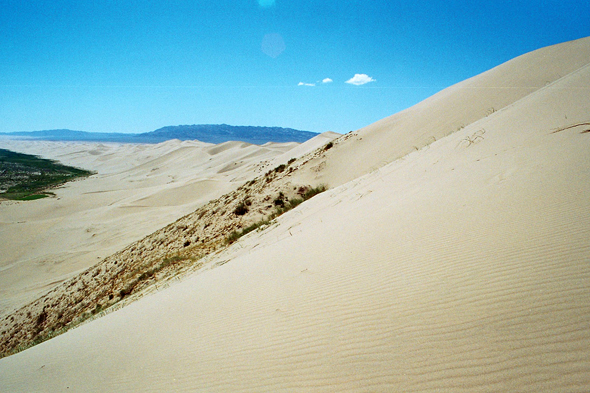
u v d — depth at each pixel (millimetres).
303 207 12055
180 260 12336
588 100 6730
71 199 48344
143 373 2840
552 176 4207
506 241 3074
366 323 2502
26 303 15789
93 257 23500
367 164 18172
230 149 104688
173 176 78812
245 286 4148
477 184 4980
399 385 1848
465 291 2510
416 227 4113
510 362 1792
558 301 2121
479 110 16438
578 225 2977
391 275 3119
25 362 4410
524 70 18844
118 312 6211
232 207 17406
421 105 25125
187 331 3398
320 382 2043
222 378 2396
